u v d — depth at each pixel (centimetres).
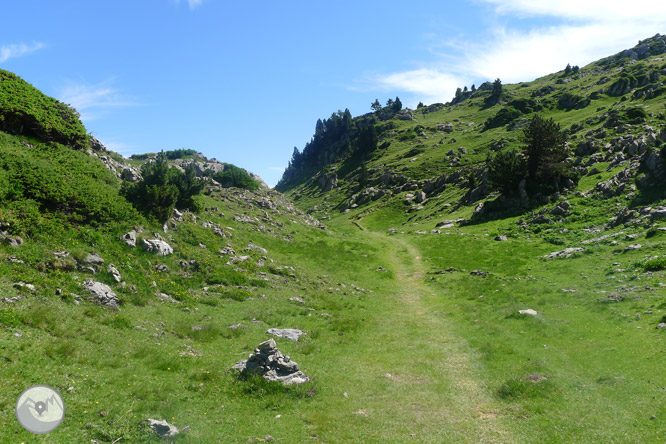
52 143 3803
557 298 3170
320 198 18788
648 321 2247
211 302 2783
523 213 7706
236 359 1902
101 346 1652
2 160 2875
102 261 2520
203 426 1261
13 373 1205
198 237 3953
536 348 2177
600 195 6950
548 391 1638
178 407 1334
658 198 5897
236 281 3353
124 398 1298
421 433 1360
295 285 3759
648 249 3800
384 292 4072
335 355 2158
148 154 11494
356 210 14025
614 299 2767
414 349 2297
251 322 2566
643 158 7025
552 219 6719
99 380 1364
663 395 1477
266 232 5753
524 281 3944
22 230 2392
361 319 2984
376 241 7156
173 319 2306
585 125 12388
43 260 2202
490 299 3459
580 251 4519
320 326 2706
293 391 1625
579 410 1467
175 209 4269
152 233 3422
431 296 3881
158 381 1504
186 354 1853
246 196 7606
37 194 2758
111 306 2136
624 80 16475
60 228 2623
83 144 4284
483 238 6675
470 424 1427
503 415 1493
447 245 6525
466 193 10431
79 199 3030
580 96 17800
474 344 2350
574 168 8838
